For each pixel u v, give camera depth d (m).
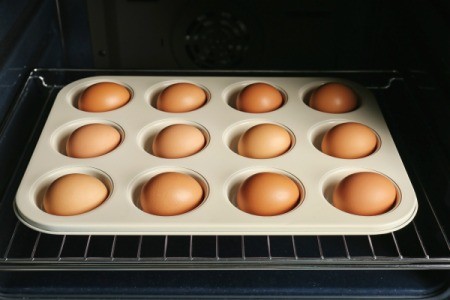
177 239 0.65
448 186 0.59
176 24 0.76
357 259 0.53
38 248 0.62
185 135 0.62
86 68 0.80
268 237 0.61
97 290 0.58
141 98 0.70
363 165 0.61
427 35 0.65
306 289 0.58
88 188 0.57
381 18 0.75
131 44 0.78
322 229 0.54
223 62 0.79
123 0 0.75
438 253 0.61
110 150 0.63
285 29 0.76
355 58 0.79
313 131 0.66
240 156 0.62
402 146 0.72
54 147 0.64
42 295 0.57
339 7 0.74
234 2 0.75
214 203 0.56
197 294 0.58
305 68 0.79
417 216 0.65
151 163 0.61
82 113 0.67
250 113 0.68
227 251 0.64
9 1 0.63
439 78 0.62
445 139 0.60
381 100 0.79
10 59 0.64
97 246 0.64
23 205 0.55
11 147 0.67
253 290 0.58
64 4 0.76
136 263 0.53
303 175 0.60
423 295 0.58
